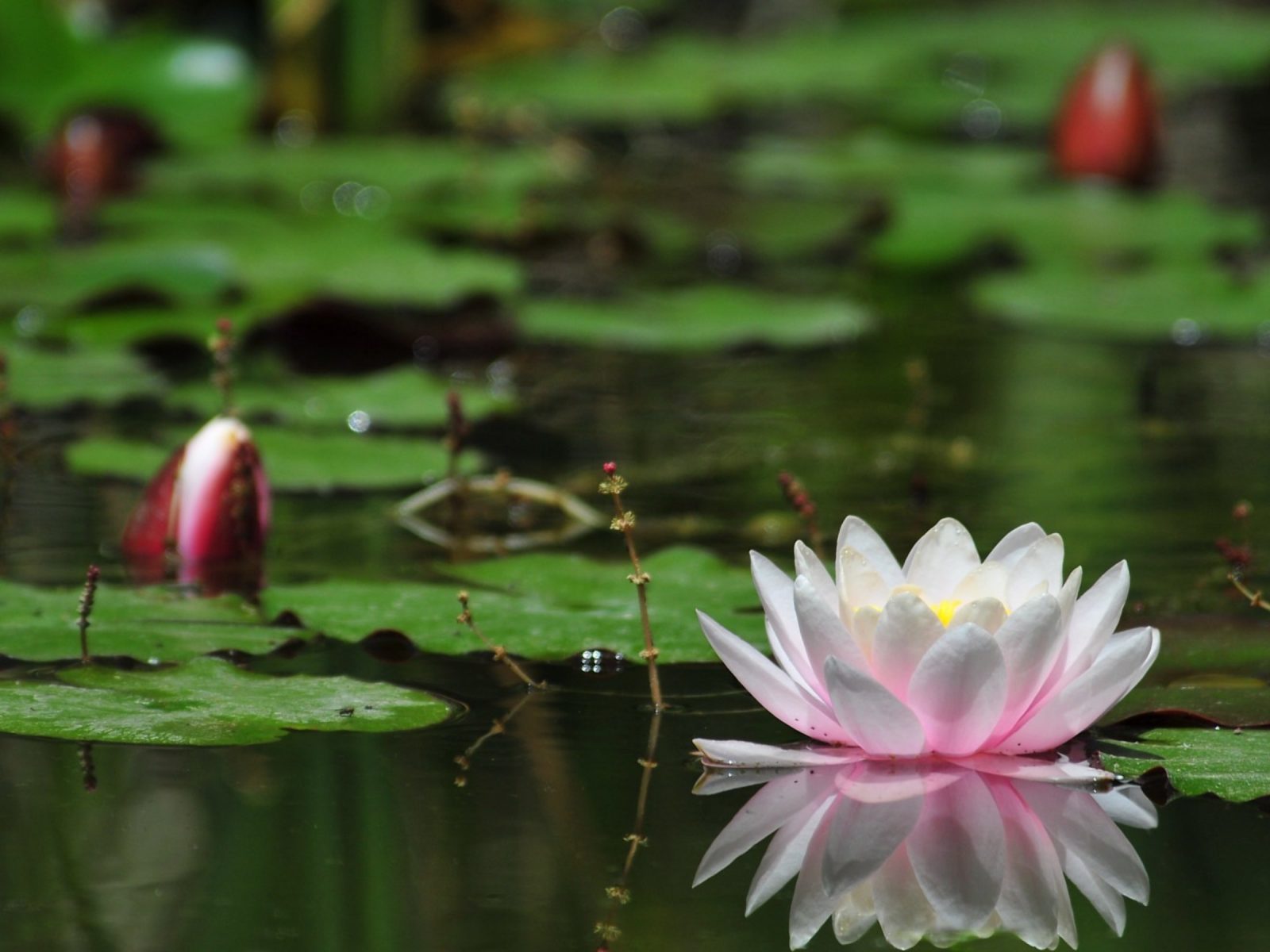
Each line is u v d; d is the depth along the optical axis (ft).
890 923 8.52
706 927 8.40
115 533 16.31
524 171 33.91
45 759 10.59
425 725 11.06
